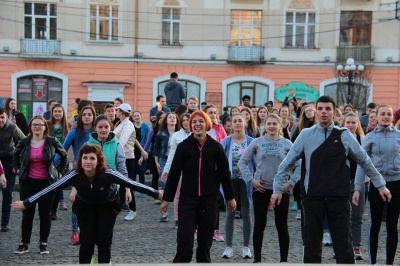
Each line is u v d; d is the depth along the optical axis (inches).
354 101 1359.5
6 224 464.4
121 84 1369.3
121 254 392.5
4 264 362.9
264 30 1391.5
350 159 306.8
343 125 402.0
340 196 290.0
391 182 345.4
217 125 458.3
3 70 1353.3
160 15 1382.9
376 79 1392.7
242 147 391.9
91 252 314.5
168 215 543.8
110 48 1378.0
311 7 1391.5
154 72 1386.6
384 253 404.8
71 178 305.7
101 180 303.4
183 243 306.3
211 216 314.0
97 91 1373.0
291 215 548.4
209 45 1391.5
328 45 1392.7
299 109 708.0
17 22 1352.1
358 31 1392.7
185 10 1384.1
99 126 361.1
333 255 389.7
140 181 645.9
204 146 316.8
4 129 453.1
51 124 487.5
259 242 363.6
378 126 353.1
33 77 1364.4
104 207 311.4
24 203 305.1
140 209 575.2
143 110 1387.8
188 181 313.7
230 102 1400.1
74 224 419.2
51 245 416.8
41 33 1365.7
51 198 389.1
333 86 1396.4
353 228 383.2
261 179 360.2
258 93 1400.1
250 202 387.5
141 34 1384.1
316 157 293.1
